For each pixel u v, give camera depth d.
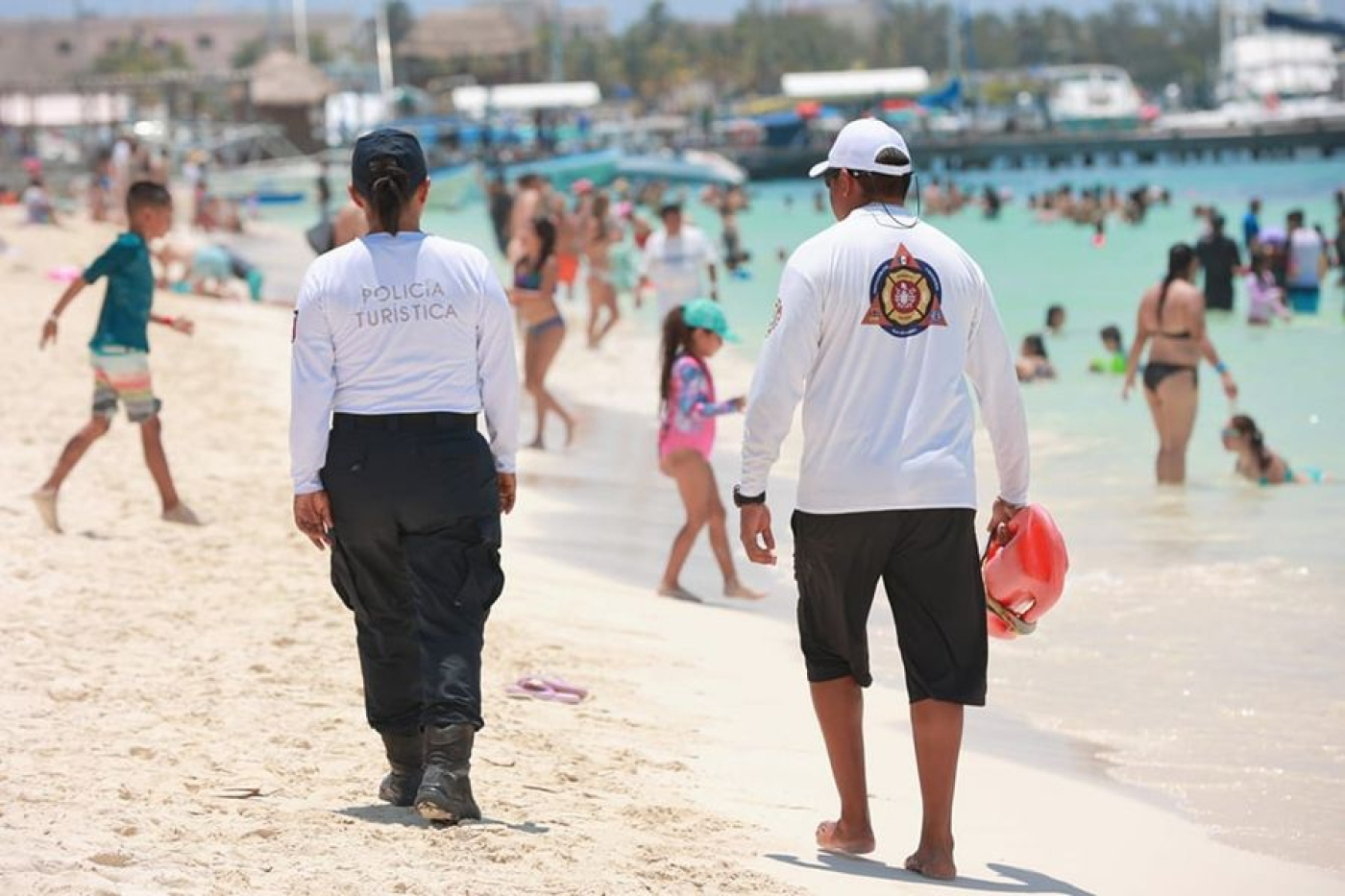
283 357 48.75
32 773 13.62
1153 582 24.20
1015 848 14.20
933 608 12.61
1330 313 56.38
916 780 16.28
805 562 12.83
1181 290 31.61
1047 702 19.00
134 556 23.67
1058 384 44.22
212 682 17.38
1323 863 13.98
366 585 13.13
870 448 12.43
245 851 11.69
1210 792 15.89
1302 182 159.88
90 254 75.88
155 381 42.34
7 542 23.84
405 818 12.95
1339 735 17.53
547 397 38.06
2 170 157.00
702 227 125.12
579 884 11.42
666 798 14.73
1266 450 31.56
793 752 16.91
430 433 12.74
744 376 47.31
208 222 114.12
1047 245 93.19
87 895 10.05
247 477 30.66
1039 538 13.20
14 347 44.22
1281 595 23.20
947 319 12.59
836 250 12.53
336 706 16.75
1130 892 13.13
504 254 77.56
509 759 15.43
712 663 20.66
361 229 29.41
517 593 23.70
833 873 12.77
